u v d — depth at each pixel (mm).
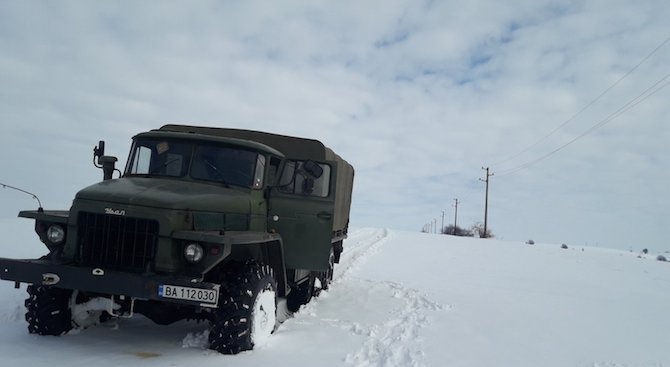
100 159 6336
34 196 5062
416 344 5789
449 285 11445
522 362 5379
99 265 4586
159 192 4879
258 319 5070
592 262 21391
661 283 14789
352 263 14961
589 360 5660
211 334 4879
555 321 7820
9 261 4504
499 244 30750
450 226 89312
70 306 5090
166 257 4477
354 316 7301
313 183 6523
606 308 9484
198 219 4766
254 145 6105
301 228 6535
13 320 5535
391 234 34750
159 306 5055
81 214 4656
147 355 4648
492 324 7277
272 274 5461
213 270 5059
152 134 6078
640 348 6414
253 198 5914
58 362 4238
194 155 5902
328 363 4781
